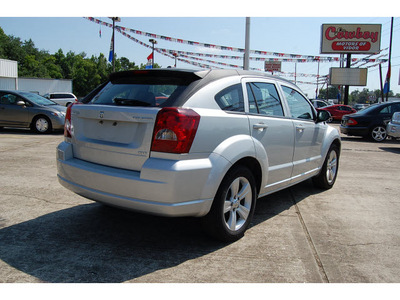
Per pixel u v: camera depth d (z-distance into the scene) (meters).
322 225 4.01
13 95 12.04
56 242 3.36
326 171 5.48
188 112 2.95
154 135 2.92
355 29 33.31
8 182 5.43
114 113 3.13
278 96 4.28
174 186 2.83
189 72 3.25
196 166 2.94
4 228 3.66
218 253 3.21
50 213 4.15
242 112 3.55
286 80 4.66
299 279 2.78
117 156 3.12
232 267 2.95
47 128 11.87
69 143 3.61
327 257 3.19
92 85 84.06
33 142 9.76
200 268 2.92
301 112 4.74
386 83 30.44
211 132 3.10
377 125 12.86
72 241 3.39
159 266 2.94
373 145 11.84
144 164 2.90
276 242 3.49
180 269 2.90
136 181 2.90
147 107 3.04
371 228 3.95
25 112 11.84
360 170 7.32
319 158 5.16
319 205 4.79
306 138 4.68
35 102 12.09
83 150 3.42
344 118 13.71
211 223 3.25
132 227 3.79
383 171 7.26
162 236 3.57
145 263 2.99
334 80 34.25
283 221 4.11
